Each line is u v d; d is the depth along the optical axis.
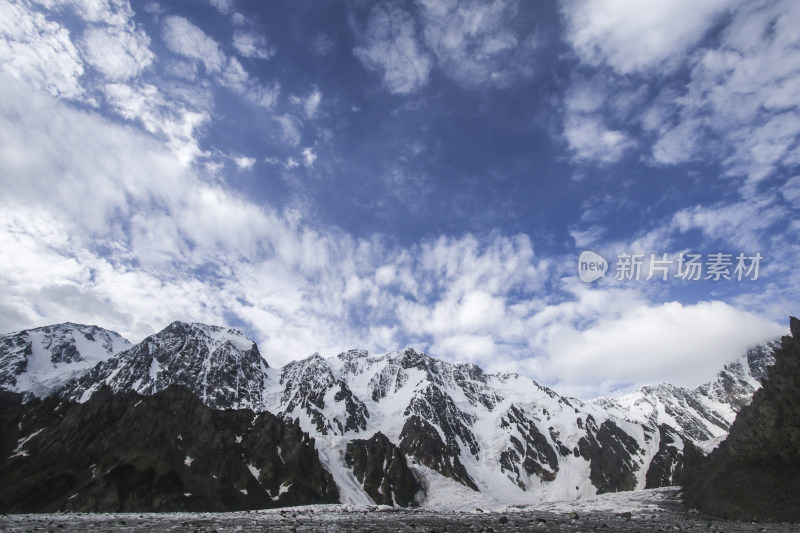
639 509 79.06
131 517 60.47
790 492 58.06
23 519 52.94
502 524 48.81
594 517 62.12
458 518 61.12
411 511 86.81
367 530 40.34
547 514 72.38
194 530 38.62
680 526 46.22
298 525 45.84
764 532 40.66
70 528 40.38
